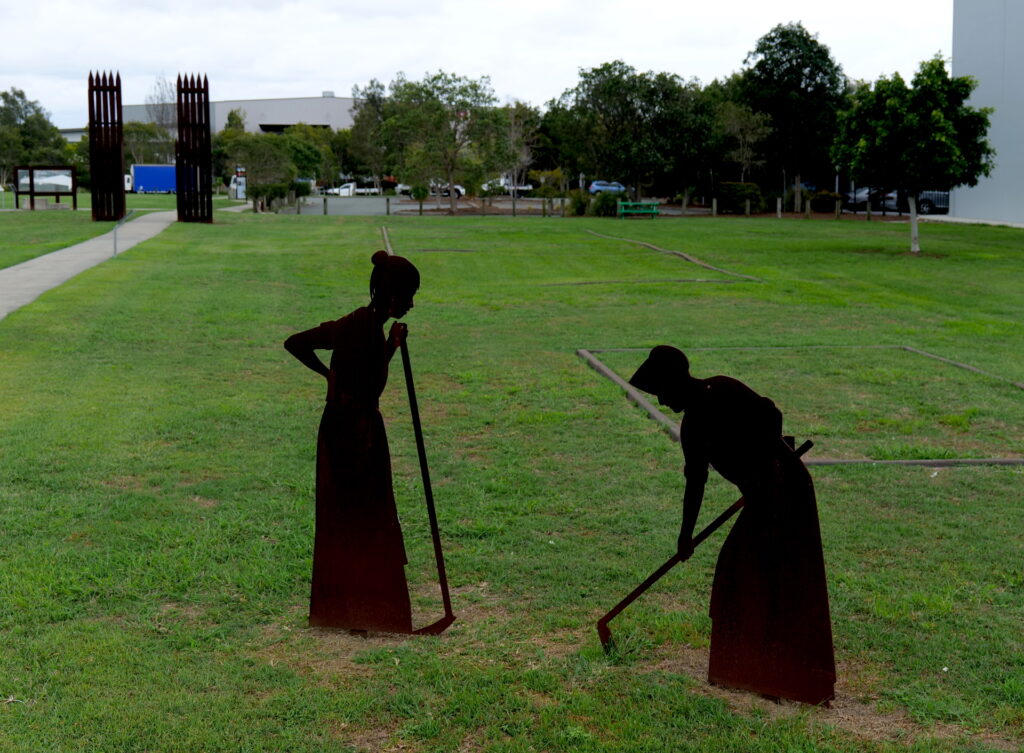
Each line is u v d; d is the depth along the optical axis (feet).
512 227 123.34
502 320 51.83
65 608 16.61
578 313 54.65
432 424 29.81
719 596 14.23
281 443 27.25
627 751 12.57
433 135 168.35
